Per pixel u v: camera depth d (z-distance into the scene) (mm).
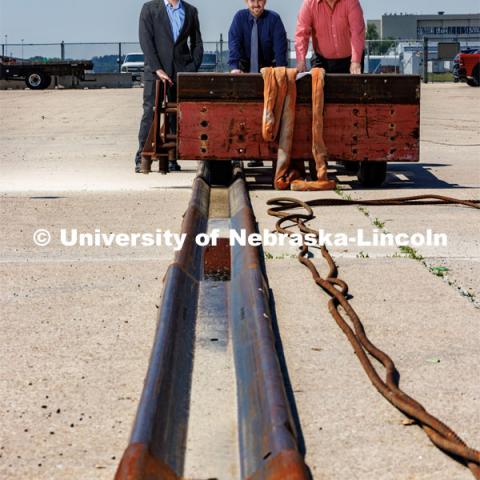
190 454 3490
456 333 4879
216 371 4324
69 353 4680
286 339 4781
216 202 9172
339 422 3748
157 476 3164
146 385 3740
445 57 56750
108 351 4703
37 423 3811
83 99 33438
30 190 10234
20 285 6031
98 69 57000
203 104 9844
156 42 11594
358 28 10547
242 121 9859
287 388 4109
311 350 4609
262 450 3324
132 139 17438
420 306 5379
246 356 4332
